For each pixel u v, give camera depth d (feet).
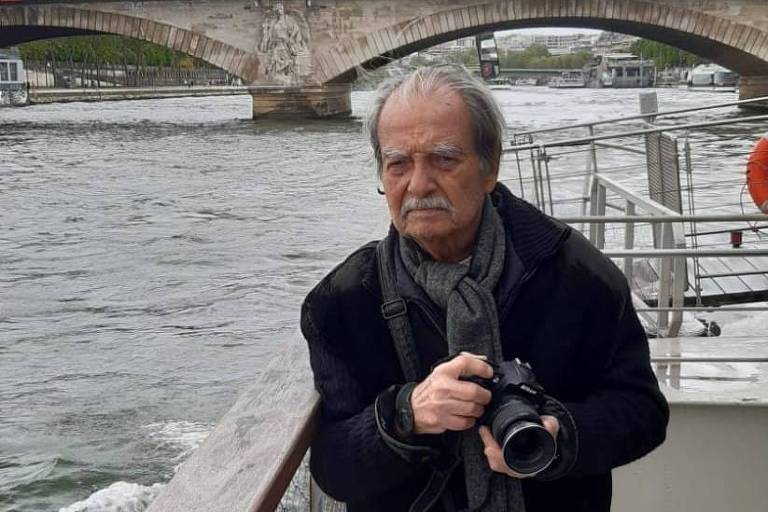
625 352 7.07
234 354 56.18
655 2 190.29
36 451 41.98
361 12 209.05
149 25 216.33
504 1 198.59
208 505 5.60
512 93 357.00
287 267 78.28
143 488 38.32
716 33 189.47
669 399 14.19
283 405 6.98
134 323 62.95
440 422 6.16
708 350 17.15
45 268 78.59
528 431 5.86
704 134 97.96
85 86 442.50
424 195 6.68
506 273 6.82
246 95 475.31
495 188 7.29
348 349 7.10
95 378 52.03
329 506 8.73
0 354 56.39
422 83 6.75
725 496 14.24
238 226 94.53
